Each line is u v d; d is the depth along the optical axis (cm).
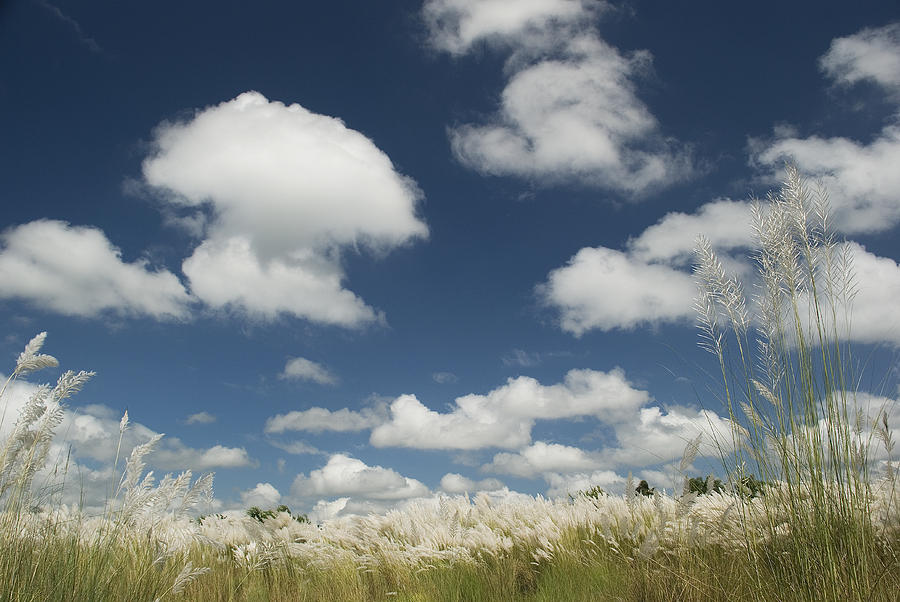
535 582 654
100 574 443
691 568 489
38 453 433
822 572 388
